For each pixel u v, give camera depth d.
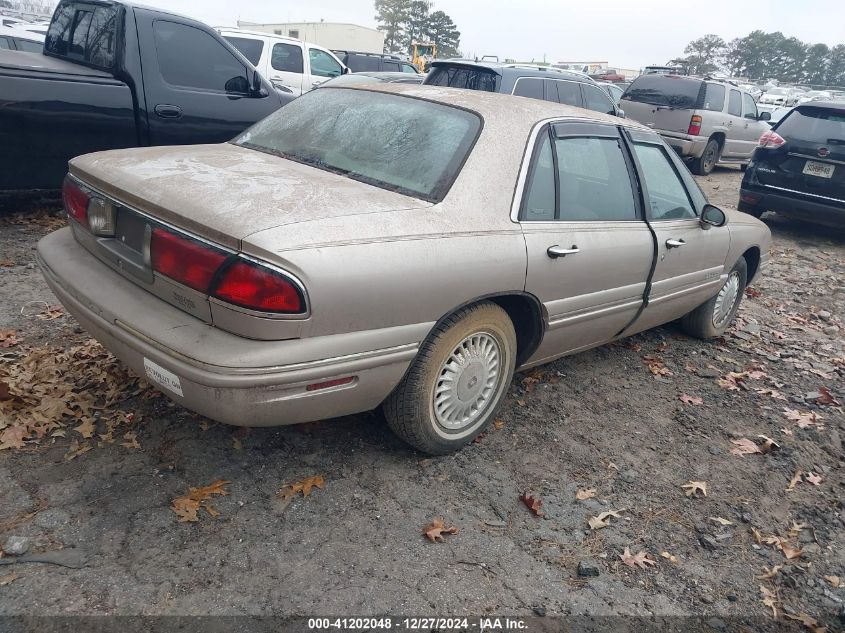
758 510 3.22
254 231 2.31
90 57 6.15
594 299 3.58
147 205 2.57
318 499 2.83
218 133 6.59
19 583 2.25
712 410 4.12
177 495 2.74
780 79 108.88
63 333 3.95
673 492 3.26
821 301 6.70
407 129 3.20
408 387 2.88
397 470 3.09
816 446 3.87
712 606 2.60
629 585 2.63
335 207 2.60
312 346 2.41
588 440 3.60
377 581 2.46
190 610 2.24
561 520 2.93
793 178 8.60
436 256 2.70
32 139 5.49
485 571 2.58
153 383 2.56
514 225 3.07
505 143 3.13
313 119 3.49
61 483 2.72
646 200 3.91
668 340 5.16
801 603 2.68
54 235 3.26
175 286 2.49
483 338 3.16
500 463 3.27
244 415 2.40
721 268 4.77
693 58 112.19
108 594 2.26
